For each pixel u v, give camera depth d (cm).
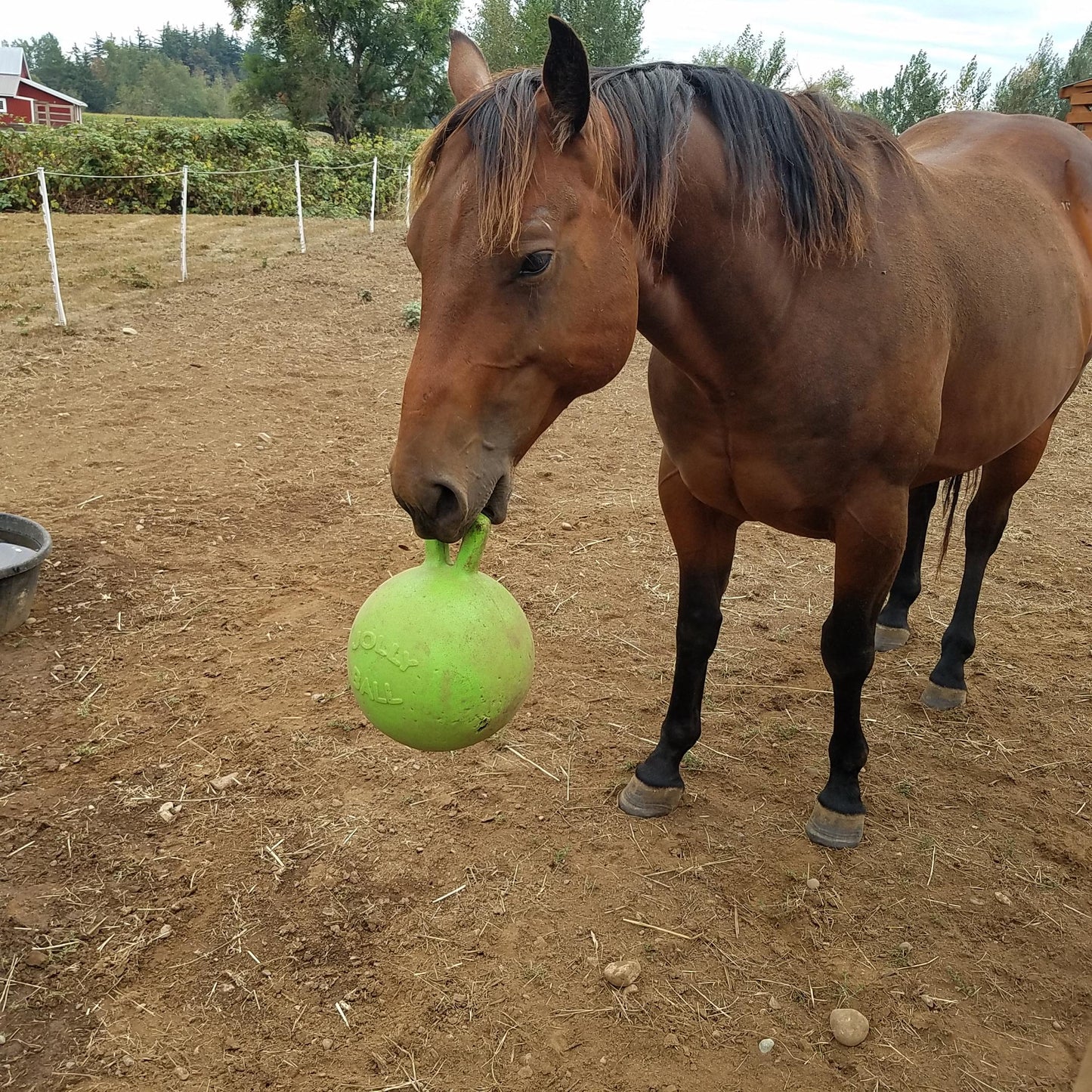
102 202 1486
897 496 202
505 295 143
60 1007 186
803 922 216
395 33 3400
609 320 153
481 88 168
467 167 142
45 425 530
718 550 233
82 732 273
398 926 208
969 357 220
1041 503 493
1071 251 268
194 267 989
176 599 350
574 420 604
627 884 224
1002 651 344
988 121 309
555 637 337
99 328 738
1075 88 1124
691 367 186
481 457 148
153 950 200
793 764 275
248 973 195
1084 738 293
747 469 200
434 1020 186
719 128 173
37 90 5116
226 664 310
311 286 920
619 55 2703
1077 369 286
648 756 260
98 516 416
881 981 200
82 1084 171
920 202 209
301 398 603
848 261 186
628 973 195
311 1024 184
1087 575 407
